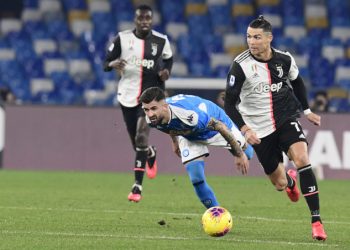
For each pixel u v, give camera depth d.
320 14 102.38
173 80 68.12
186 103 29.20
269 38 29.77
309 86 91.75
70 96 92.50
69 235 29.03
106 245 26.62
